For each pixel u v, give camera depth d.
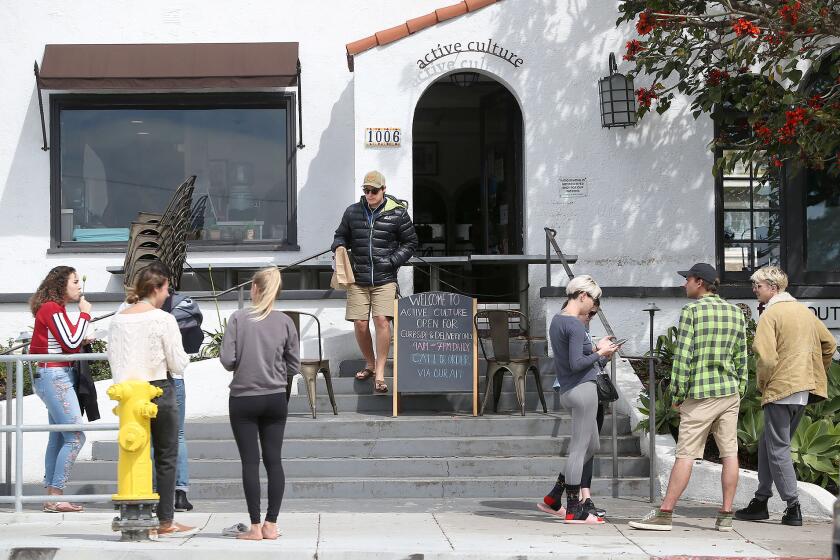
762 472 11.62
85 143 18.27
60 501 11.15
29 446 13.09
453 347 14.59
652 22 14.66
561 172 16.95
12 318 16.94
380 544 9.98
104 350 15.89
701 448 11.02
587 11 16.95
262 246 18.09
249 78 17.42
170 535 10.38
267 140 18.44
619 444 13.72
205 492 12.77
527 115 16.91
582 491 11.43
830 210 17.53
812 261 17.52
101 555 9.49
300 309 16.11
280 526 11.02
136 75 17.39
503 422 13.98
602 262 16.97
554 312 15.90
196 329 11.83
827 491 12.23
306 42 18.34
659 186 17.05
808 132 13.80
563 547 9.99
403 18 18.44
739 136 17.11
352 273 14.80
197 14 18.23
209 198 18.33
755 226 17.50
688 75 15.77
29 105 18.06
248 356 10.16
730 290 16.39
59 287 11.78
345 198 18.22
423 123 23.70
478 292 19.31
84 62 17.56
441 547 9.89
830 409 13.48
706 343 11.01
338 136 18.28
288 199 18.25
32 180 18.02
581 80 16.97
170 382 10.31
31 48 18.06
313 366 14.24
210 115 18.39
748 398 13.50
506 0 16.86
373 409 14.84
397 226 14.87
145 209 18.31
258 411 10.16
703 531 10.99
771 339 11.40
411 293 16.78
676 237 17.05
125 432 9.78
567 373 11.27
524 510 12.12
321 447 13.50
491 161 19.14
